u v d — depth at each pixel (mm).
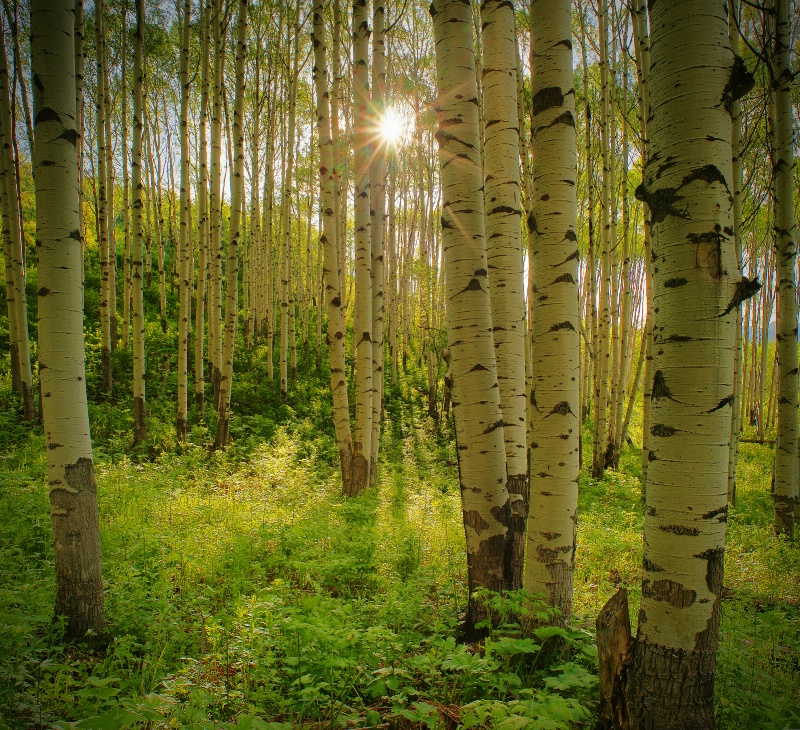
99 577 3629
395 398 18641
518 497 4199
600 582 5355
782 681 3262
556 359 3383
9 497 6363
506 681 2803
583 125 15906
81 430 3588
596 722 2484
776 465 8109
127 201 17969
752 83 2223
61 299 3490
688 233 2215
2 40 10828
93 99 18672
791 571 6004
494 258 4266
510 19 4230
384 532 6227
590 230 12773
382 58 9414
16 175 12484
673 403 2266
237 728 2076
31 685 2965
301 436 13203
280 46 17656
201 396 13203
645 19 9172
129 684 2895
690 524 2219
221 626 3604
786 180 7656
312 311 26578
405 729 2705
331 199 9078
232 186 11234
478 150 3826
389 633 2918
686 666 2227
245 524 6176
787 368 7914
